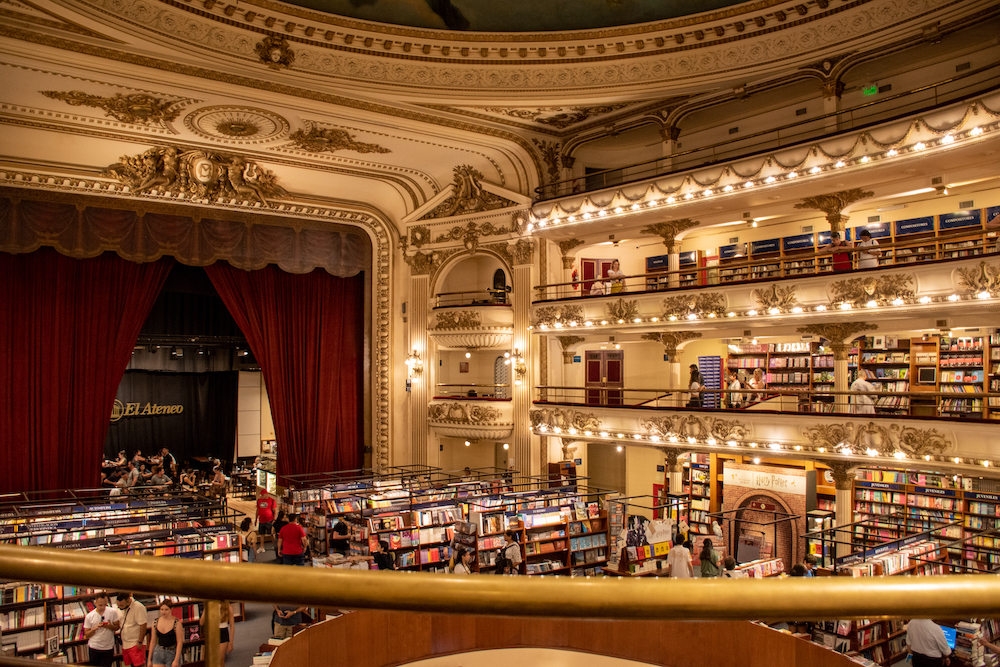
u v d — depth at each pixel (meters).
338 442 23.53
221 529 13.20
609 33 16.64
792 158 14.85
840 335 14.81
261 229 22.02
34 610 10.33
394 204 23.55
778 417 15.06
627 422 17.59
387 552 13.73
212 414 27.39
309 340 23.09
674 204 16.73
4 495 16.72
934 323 13.68
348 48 16.45
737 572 11.74
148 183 19.72
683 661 4.18
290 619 10.59
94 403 19.66
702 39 16.33
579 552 15.19
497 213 21.06
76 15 13.60
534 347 20.36
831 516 14.46
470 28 16.69
